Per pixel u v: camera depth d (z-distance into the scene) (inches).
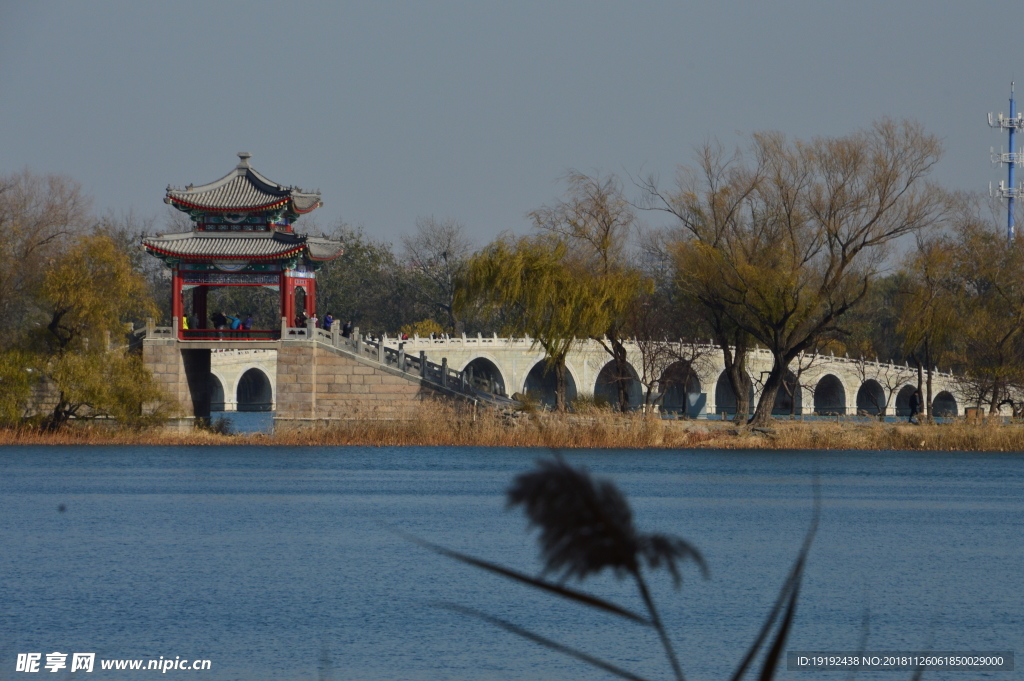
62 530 2487.7
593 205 4480.8
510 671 1395.2
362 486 3304.6
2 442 4402.1
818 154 4101.9
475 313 4630.9
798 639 1572.3
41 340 4579.2
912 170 4052.7
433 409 4616.1
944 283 4635.8
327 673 1373.0
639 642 1569.9
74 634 1561.3
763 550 2284.7
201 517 2691.9
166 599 1787.6
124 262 4574.3
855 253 4143.7
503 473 3619.6
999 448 4279.0
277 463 3932.1
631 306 4630.9
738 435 4340.6
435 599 1820.9
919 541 2406.5
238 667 1401.3
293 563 2105.1
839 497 3095.5
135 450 4315.9
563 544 193.6
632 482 3356.3
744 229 4320.9
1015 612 1724.9
